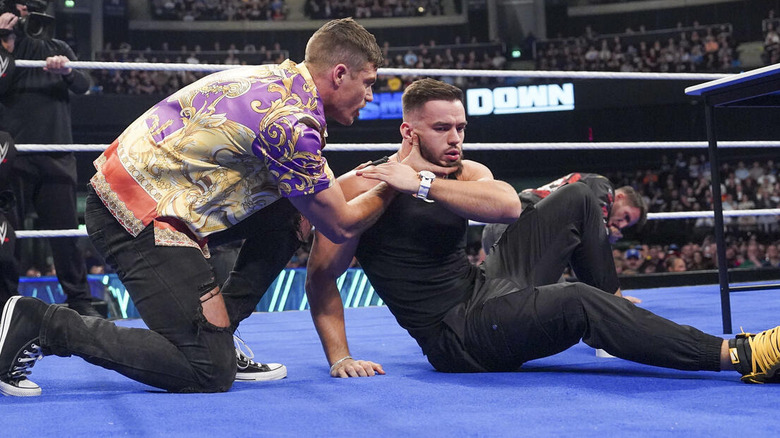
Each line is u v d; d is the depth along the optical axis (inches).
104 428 51.7
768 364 62.1
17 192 144.4
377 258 77.7
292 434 48.5
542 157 569.6
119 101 503.5
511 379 70.4
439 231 75.9
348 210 69.6
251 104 66.1
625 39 611.8
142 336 67.9
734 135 521.3
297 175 65.9
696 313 127.6
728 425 48.3
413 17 696.4
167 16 674.8
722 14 655.8
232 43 682.8
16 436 49.5
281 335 123.9
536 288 71.7
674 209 527.2
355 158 557.9
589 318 67.5
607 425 49.3
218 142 66.6
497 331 72.0
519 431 47.9
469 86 540.7
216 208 68.6
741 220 508.4
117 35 650.8
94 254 446.3
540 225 79.0
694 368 65.1
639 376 69.9
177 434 49.2
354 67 68.5
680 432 46.7
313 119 66.6
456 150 75.5
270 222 73.8
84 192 528.1
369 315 153.6
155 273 68.6
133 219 68.2
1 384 68.2
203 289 68.3
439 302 76.2
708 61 570.9
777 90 93.2
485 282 77.1
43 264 519.2
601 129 538.6
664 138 534.6
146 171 68.0
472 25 695.7
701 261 445.1
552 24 693.3
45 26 140.2
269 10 691.4
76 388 73.9
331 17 693.3
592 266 81.5
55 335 67.5
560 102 529.0
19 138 141.9
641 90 520.4
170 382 67.9
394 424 51.1
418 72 146.0
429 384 69.1
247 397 64.8
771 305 137.9
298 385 71.4
